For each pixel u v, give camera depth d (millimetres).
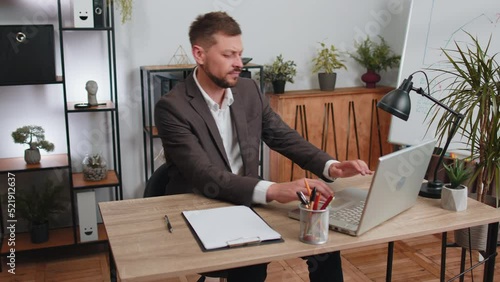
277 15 3754
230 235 1498
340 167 1903
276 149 2191
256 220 1612
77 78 3295
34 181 3318
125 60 3393
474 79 2447
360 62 4023
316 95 3752
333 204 1715
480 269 2916
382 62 3969
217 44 1891
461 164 1843
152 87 3439
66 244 3088
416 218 1675
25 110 3225
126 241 1490
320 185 1729
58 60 3230
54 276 2908
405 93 1854
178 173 2012
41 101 3242
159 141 3586
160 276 1304
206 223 1589
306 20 3850
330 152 3922
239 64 1932
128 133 3486
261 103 2170
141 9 3367
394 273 2902
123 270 1312
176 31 3477
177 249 1435
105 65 3334
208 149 1977
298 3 3797
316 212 1444
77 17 2945
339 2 3918
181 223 1622
